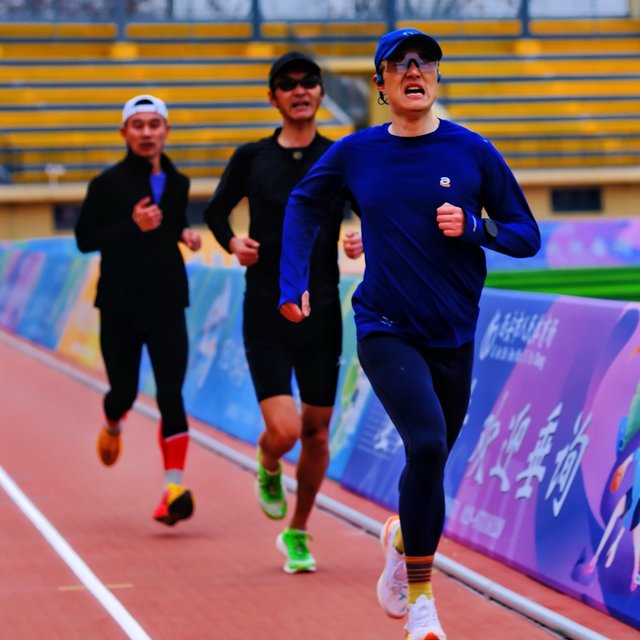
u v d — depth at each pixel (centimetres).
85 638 1091
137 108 1527
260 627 1119
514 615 1141
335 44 7425
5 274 4859
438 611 1158
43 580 1293
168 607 1188
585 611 1125
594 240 3672
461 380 1005
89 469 1941
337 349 1303
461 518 1419
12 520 1586
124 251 1530
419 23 7675
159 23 7519
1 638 1094
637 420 1148
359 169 1008
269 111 7275
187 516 1485
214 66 7450
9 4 7400
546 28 7825
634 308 1215
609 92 7519
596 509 1168
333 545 1444
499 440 1391
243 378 2261
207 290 2583
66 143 7038
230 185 1331
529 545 1265
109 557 1391
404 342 989
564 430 1266
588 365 1259
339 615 1155
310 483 1307
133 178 1540
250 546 1444
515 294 1466
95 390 2923
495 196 999
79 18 7444
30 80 7288
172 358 1517
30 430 2330
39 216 6806
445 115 7306
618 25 7862
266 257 1297
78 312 3547
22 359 3597
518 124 7269
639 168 7006
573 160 7119
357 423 1789
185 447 1509
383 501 1617
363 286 1015
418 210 980
